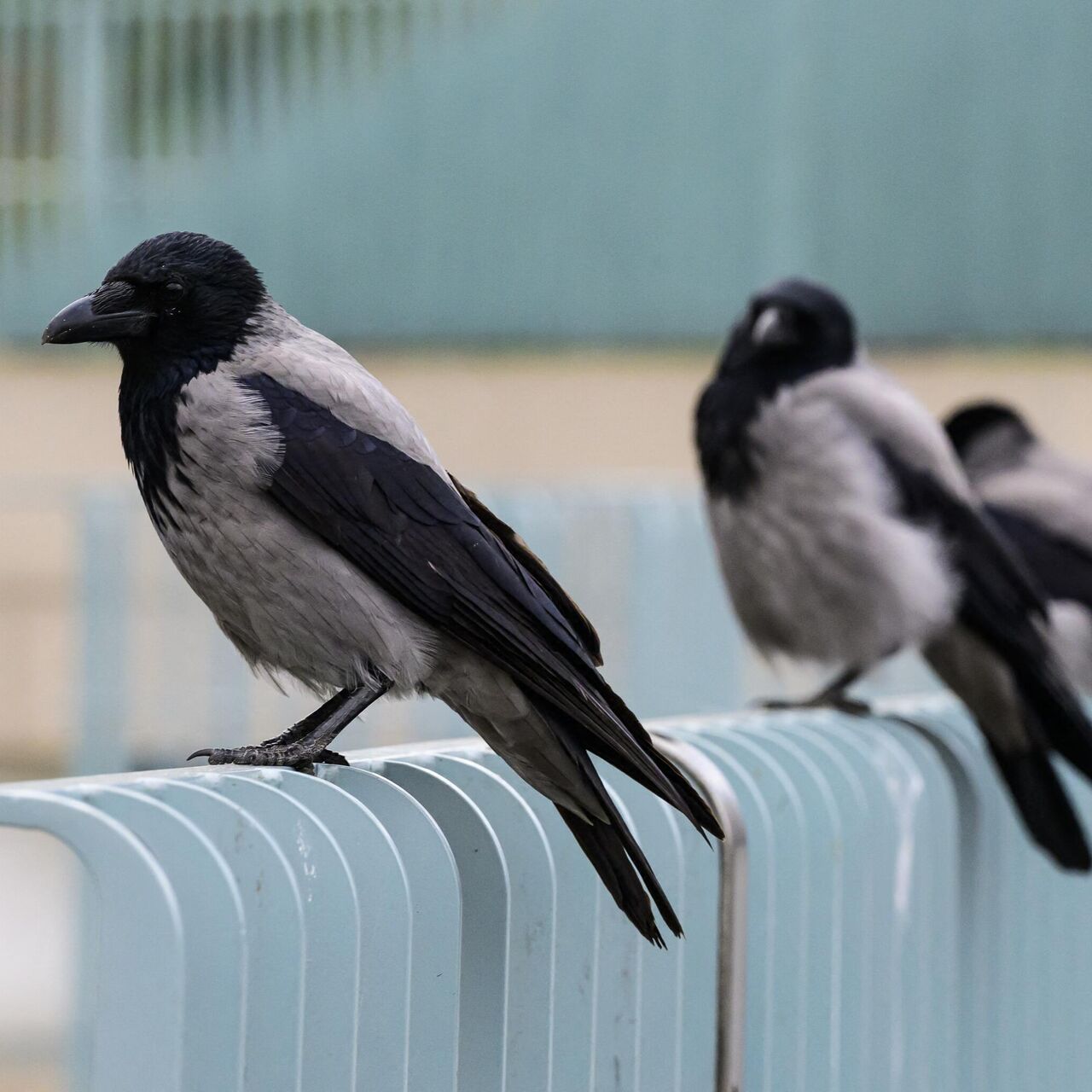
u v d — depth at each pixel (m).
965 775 7.64
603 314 22.81
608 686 5.47
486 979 4.84
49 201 22.94
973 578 10.39
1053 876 8.50
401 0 23.12
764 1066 6.05
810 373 10.67
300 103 23.30
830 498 10.39
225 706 15.79
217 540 5.86
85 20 22.98
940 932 7.25
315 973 4.32
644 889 5.39
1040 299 22.05
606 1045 5.42
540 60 23.03
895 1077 6.82
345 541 5.71
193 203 23.22
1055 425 21.89
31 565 20.92
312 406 5.82
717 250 22.69
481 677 5.67
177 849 4.06
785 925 6.25
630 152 22.84
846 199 22.62
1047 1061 8.23
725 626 15.88
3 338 22.53
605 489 16.08
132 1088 3.85
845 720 7.38
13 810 3.88
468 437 22.88
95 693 15.63
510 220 23.00
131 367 6.05
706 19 22.80
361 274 23.27
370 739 15.00
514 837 5.07
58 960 16.31
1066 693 10.14
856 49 22.64
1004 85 22.28
